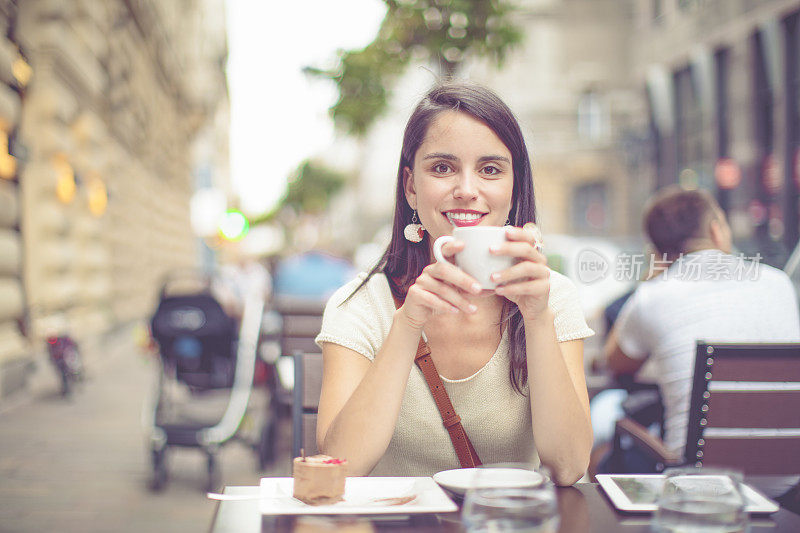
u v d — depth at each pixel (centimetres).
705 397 213
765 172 1680
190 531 378
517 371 176
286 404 507
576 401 161
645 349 270
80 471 493
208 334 493
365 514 130
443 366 178
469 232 137
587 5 2909
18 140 832
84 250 1142
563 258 911
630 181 2827
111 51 1355
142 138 1814
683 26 2070
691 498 118
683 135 2134
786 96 1578
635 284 370
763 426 215
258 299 510
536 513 107
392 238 193
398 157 193
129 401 763
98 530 378
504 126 172
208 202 2123
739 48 1786
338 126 743
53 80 938
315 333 495
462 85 179
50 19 937
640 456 266
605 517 129
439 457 178
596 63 2906
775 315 252
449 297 143
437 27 606
